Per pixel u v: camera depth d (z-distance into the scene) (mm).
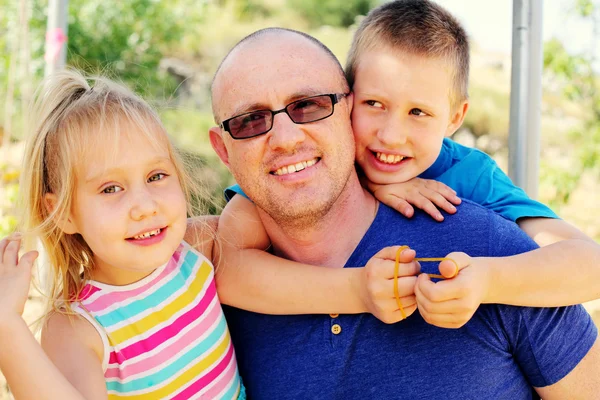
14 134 7004
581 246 1807
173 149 1977
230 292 1983
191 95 10086
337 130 1874
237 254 2014
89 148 1755
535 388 1894
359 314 1849
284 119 1827
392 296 1688
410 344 1818
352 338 1843
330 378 1849
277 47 1886
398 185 2084
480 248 1880
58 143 1791
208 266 1974
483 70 11359
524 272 1712
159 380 1792
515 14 2459
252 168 1874
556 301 1739
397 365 1815
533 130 2471
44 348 1696
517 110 2471
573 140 7691
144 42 9336
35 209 1876
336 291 1812
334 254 1989
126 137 1781
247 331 2018
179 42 10117
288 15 14555
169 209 1775
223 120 1908
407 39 2107
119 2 9172
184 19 10273
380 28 2160
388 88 2109
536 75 2455
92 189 1751
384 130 2117
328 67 1927
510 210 2102
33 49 7559
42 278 2422
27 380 1491
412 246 1911
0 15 7836
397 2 2236
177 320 1838
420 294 1647
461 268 1655
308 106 1842
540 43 2451
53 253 1834
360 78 2168
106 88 1899
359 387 1831
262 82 1837
